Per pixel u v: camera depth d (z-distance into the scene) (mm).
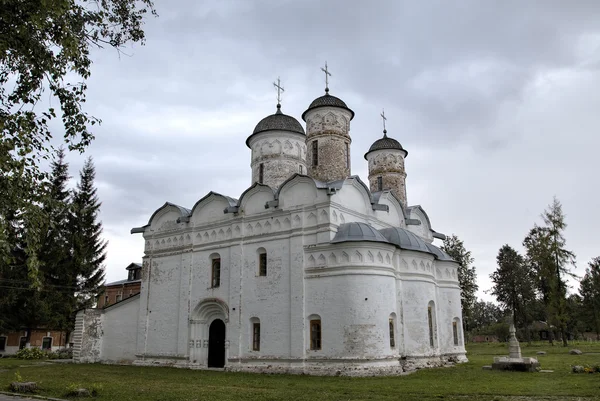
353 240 24312
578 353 37250
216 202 30844
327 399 15266
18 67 12938
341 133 30984
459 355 30297
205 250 30422
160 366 30172
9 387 18109
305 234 26078
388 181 36875
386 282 24734
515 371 23312
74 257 46656
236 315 27547
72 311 45188
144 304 32750
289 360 24828
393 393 16594
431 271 28938
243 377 22891
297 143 34125
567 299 58250
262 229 27984
